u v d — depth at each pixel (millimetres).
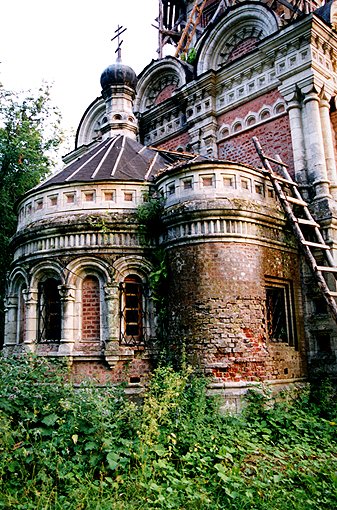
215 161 11734
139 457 7422
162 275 11961
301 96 15141
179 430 8672
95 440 7590
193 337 11133
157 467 7410
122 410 8633
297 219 12180
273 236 12477
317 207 13766
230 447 8602
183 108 19125
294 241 13234
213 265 11312
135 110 21469
